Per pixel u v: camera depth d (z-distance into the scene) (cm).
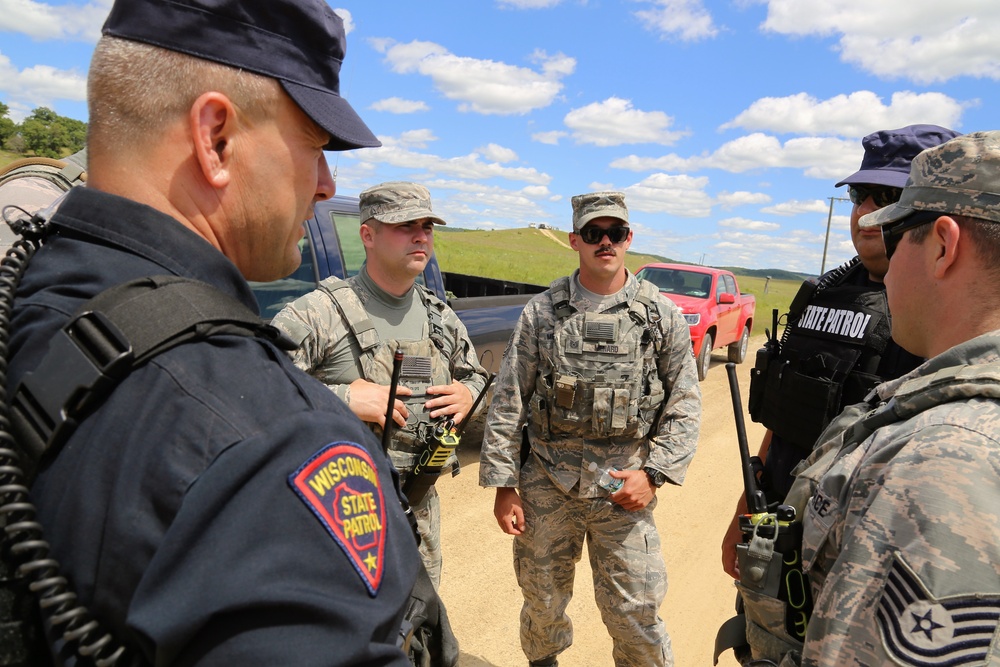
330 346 228
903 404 106
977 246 105
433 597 120
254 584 61
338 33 90
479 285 704
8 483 65
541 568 259
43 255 81
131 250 78
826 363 198
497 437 256
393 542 77
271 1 81
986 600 84
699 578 397
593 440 251
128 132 80
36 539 64
